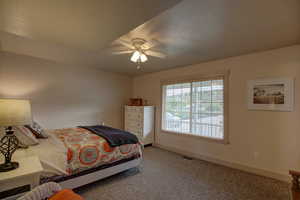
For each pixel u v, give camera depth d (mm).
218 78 3299
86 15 1473
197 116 3676
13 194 1338
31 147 2031
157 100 4629
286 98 2498
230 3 1466
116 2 1261
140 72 4785
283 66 2535
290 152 2467
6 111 1442
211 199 2057
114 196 2100
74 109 4152
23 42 2627
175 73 4184
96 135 2746
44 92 3670
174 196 2115
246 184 2424
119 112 5133
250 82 2871
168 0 1230
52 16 1504
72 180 2051
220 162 3225
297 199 1478
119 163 2572
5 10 1404
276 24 1855
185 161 3373
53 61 3771
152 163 3234
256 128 2797
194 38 2273
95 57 3354
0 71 3129
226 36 2191
